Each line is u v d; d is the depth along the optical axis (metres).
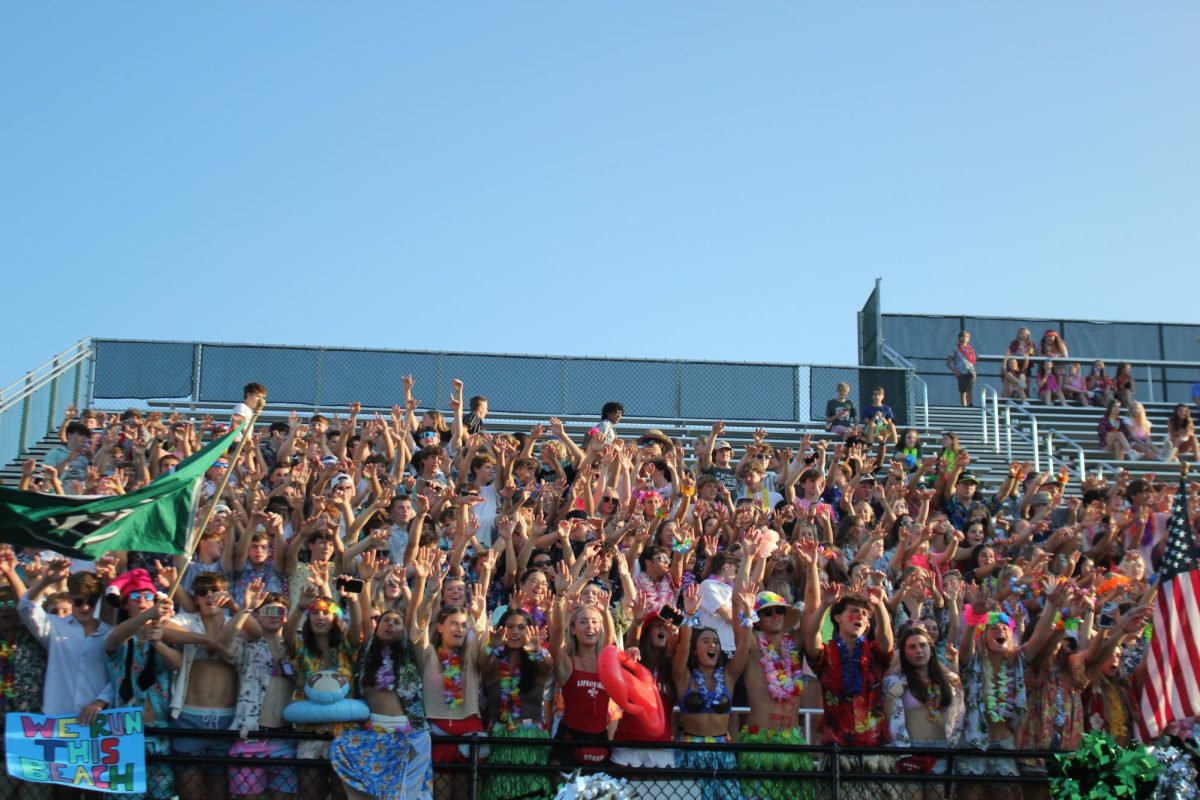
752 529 11.17
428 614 9.89
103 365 20.78
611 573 12.56
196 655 9.70
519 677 9.93
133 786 9.12
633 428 21.55
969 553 14.01
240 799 9.38
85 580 9.65
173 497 9.79
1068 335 25.17
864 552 13.27
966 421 22.97
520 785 9.53
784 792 9.80
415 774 9.29
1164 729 10.45
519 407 21.59
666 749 9.54
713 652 10.02
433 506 13.57
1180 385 24.97
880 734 10.05
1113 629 10.32
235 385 21.00
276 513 12.01
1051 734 10.19
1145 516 14.99
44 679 9.48
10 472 18.08
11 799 9.30
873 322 24.59
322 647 9.66
